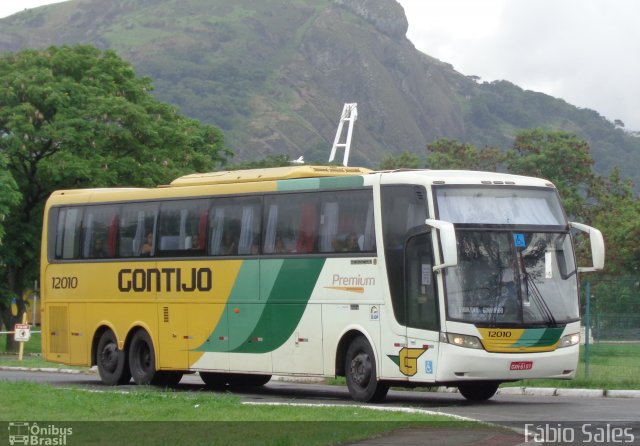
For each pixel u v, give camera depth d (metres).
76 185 50.31
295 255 22.89
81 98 51.38
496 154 80.94
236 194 24.30
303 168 23.34
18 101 50.94
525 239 20.97
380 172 21.89
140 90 55.31
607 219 71.75
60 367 34.88
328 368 22.19
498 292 20.50
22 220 51.78
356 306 21.67
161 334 25.67
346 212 22.11
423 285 20.56
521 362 20.41
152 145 52.78
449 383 21.39
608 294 26.03
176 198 25.62
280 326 23.09
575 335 21.03
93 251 27.53
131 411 17.95
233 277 24.09
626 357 25.62
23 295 54.22
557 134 78.31
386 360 21.08
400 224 21.06
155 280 25.88
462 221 20.64
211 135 61.53
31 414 17.44
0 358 43.06
